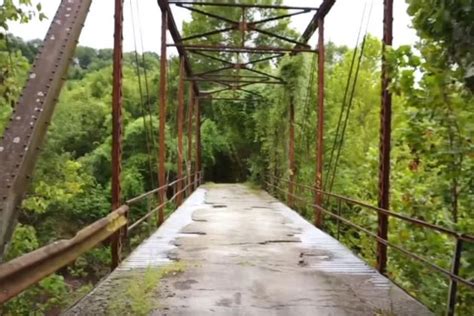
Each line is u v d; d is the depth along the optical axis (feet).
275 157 74.38
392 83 17.74
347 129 70.49
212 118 113.91
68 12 9.42
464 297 18.74
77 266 63.26
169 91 107.24
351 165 67.62
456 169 18.33
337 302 15.72
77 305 14.78
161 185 40.52
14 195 6.65
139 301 15.12
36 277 9.30
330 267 21.27
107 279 18.22
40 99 7.80
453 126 17.61
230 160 114.32
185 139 100.68
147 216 28.19
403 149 25.62
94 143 95.81
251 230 32.99
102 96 113.29
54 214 70.38
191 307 14.93
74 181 48.44
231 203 54.75
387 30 19.66
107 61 163.12
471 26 11.74
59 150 73.51
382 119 20.29
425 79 16.96
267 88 82.33
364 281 18.71
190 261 22.12
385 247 20.52
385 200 20.31
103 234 16.48
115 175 20.71
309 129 65.98
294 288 17.49
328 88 74.02
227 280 18.61
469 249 15.83
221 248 25.77
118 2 20.79
